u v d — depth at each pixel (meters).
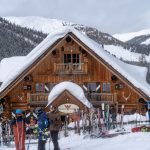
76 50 38.72
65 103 36.53
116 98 38.00
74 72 38.66
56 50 38.88
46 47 37.88
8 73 43.25
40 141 14.73
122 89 38.38
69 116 34.31
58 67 38.75
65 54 38.88
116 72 37.56
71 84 36.97
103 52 39.12
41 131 14.71
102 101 38.03
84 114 29.89
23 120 15.24
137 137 16.14
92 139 18.61
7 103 38.59
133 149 13.08
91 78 38.75
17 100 38.72
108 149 13.86
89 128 25.45
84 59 38.81
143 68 47.00
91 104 36.38
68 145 17.19
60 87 36.72
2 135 22.81
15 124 15.16
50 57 39.03
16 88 38.84
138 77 42.66
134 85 37.12
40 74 38.97
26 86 38.78
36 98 38.34
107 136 20.00
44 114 14.81
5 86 37.81
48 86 38.91
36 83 38.97
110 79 38.56
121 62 44.81
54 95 36.66
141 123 28.02
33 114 32.94
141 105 37.94
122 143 14.75
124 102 38.34
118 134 20.23
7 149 18.69
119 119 31.34
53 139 15.36
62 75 38.91
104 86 38.66
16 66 40.66
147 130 21.06
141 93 37.09
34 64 38.06
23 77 38.03
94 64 38.81
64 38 38.00
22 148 15.16
